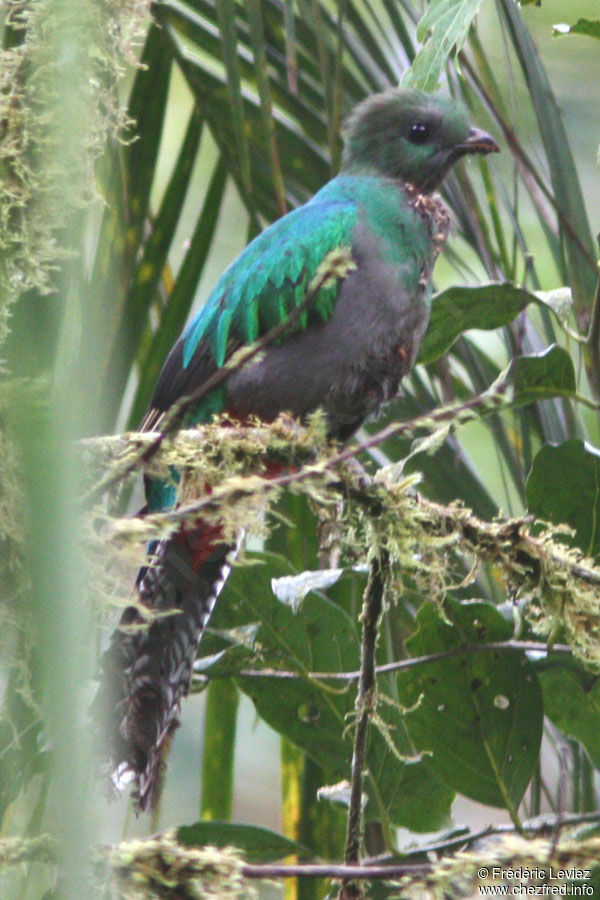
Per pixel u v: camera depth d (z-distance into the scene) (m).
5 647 4.77
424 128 10.25
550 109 8.33
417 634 7.15
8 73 5.70
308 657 7.45
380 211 9.44
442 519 7.08
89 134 6.11
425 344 8.12
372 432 9.96
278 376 9.16
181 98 13.51
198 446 6.80
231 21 7.87
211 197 9.37
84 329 4.30
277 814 15.30
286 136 9.45
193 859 5.38
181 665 7.10
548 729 8.38
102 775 5.73
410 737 7.12
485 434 13.64
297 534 8.80
